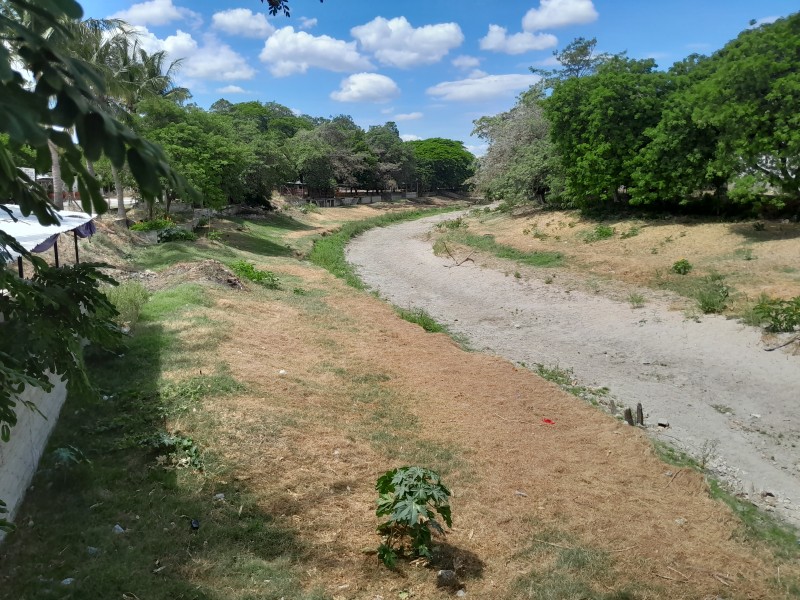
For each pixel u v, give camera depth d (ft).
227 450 25.50
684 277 64.95
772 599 19.80
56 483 21.68
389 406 34.17
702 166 80.07
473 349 51.96
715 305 54.90
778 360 44.68
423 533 20.30
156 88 98.73
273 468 24.90
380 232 142.41
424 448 29.19
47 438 24.66
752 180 69.62
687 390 42.22
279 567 18.94
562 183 110.01
